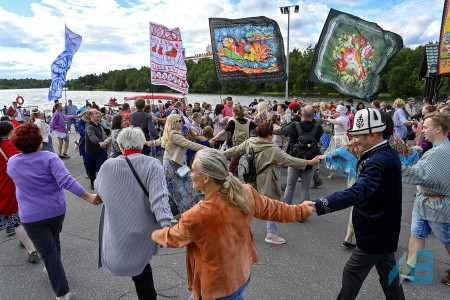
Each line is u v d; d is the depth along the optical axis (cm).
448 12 907
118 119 486
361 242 210
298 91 5688
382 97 5516
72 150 1072
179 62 927
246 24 758
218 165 154
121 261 216
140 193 215
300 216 184
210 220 152
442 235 275
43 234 262
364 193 189
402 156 309
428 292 284
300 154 419
